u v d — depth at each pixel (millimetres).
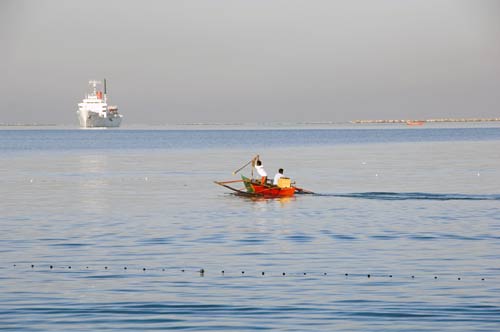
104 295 34875
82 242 49000
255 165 83125
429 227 55688
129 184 97000
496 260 42406
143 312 32094
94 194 83250
